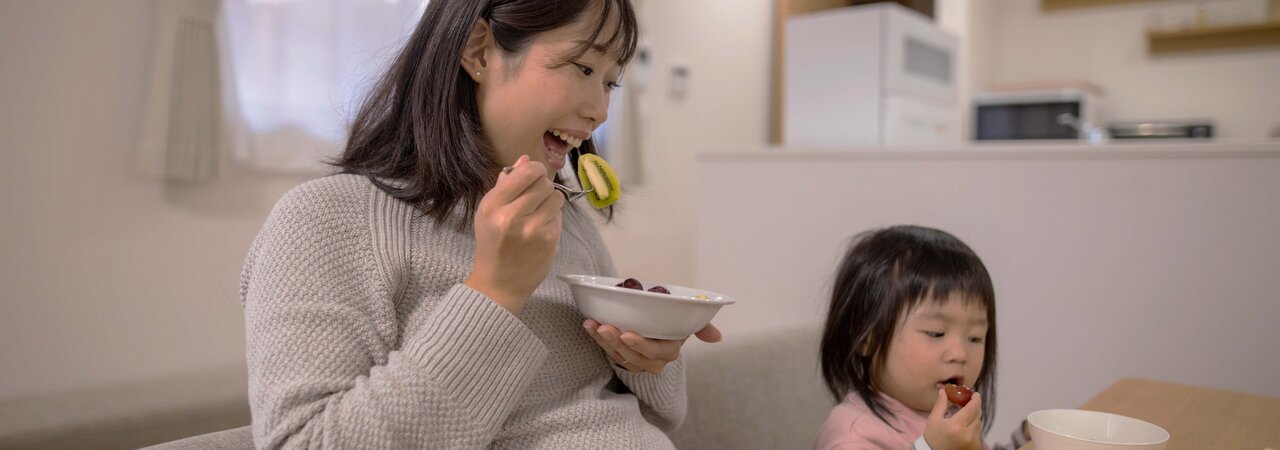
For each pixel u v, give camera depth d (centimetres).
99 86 222
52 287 217
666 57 400
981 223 206
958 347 109
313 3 255
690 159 419
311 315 74
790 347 151
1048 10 591
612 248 379
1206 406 122
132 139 230
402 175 88
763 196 236
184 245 241
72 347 221
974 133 517
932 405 111
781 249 233
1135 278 189
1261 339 176
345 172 90
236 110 241
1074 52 585
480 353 74
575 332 91
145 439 165
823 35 405
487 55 86
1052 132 493
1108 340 192
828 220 226
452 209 86
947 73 456
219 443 83
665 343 86
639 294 80
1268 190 175
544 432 85
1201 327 183
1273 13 523
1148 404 123
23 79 209
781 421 145
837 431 111
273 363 73
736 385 137
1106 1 571
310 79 256
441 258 83
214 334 249
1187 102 552
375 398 70
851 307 118
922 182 213
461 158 84
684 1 409
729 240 241
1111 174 191
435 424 72
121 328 230
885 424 110
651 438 92
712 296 91
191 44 227
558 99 84
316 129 258
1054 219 198
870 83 392
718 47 432
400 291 82
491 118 86
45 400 171
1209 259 181
